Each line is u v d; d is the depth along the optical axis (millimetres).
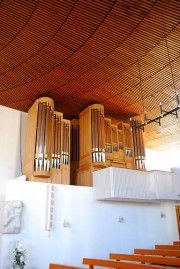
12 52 6145
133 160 8836
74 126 9281
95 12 4988
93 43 5797
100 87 7496
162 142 11430
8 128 8344
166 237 8211
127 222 7578
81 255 6473
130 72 6723
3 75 6941
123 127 9211
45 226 6211
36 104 7855
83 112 8867
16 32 5555
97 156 7820
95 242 6797
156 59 6195
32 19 5211
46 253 6020
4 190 7520
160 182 7688
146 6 4777
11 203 5934
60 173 7461
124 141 8953
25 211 6117
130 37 5566
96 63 6441
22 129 8648
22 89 7570
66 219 6578
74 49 5988
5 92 7707
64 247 6301
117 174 7035
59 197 6688
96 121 8258
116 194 6770
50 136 7492
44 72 6809
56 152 7562
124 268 4191
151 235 7902
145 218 8008
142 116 9203
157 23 5145
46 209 6340
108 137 8508
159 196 7473
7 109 8555
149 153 12133
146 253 5879
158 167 12141
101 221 7121
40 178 7012
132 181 7254
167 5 4711
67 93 7871
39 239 6055
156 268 3779
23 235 5891
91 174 7695
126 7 4828
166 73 6660
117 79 7070
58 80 7168
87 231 6785
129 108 8680
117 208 7555
